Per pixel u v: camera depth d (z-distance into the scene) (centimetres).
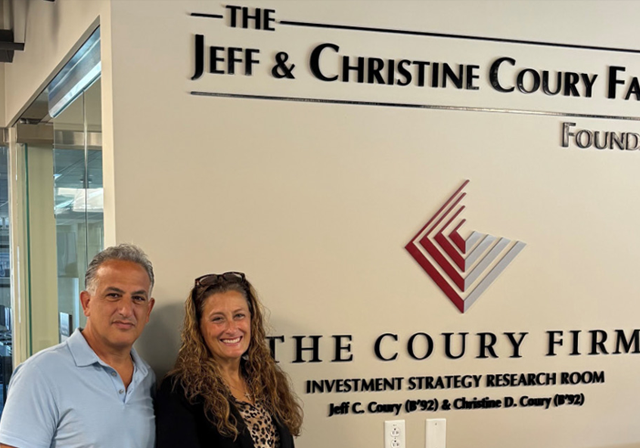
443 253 270
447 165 269
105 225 253
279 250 253
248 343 223
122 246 209
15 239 491
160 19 239
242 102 248
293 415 236
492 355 276
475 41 270
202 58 243
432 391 271
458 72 269
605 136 286
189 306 222
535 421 282
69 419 190
